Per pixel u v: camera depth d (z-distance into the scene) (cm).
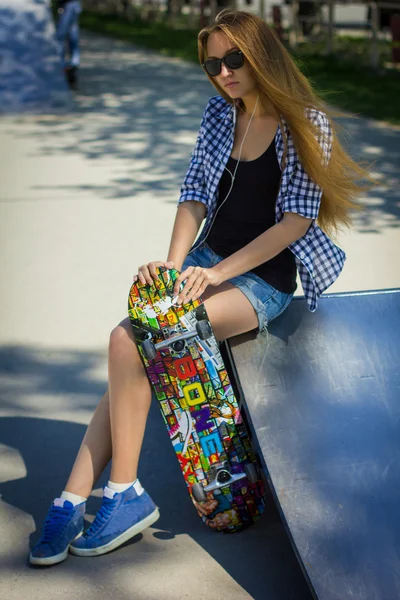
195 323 256
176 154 781
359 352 279
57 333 418
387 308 294
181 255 282
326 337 280
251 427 256
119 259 513
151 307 255
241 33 260
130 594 245
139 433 261
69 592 246
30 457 316
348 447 254
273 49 263
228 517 269
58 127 901
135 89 1152
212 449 262
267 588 248
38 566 257
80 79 1246
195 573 254
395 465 252
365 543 234
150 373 255
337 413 262
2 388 366
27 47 1020
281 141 268
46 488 297
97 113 978
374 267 498
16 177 702
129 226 575
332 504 241
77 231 564
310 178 266
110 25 2206
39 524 278
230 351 273
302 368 271
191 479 263
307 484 245
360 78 1219
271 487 244
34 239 550
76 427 336
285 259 279
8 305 449
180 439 261
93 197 643
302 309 288
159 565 258
